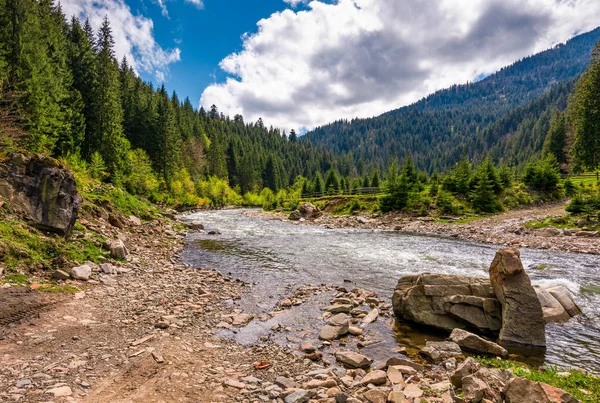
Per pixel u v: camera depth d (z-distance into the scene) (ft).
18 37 104.58
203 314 34.68
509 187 167.73
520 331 30.30
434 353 26.86
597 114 160.76
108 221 69.51
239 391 19.80
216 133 432.66
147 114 214.90
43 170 46.24
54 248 42.73
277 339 29.99
